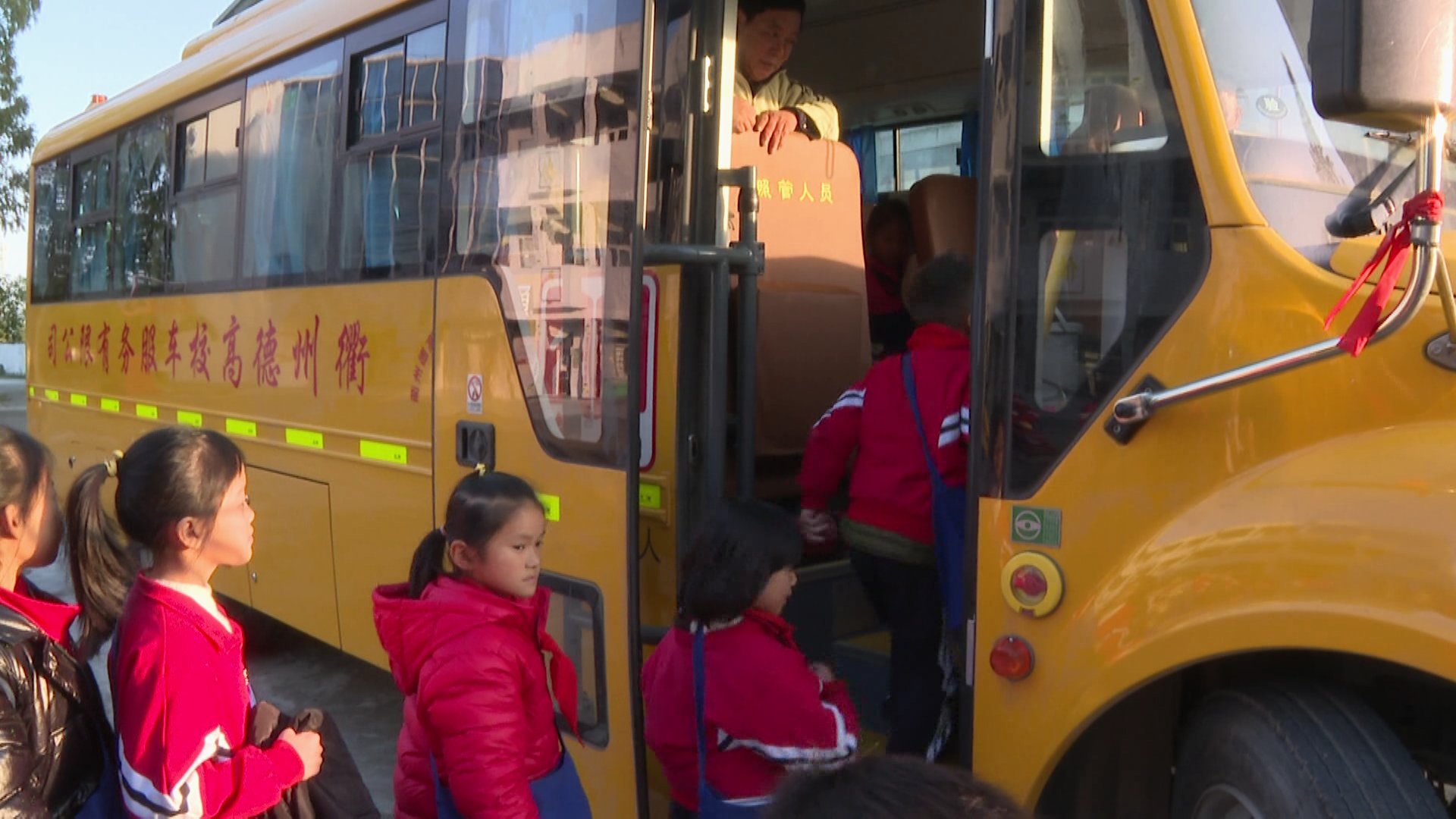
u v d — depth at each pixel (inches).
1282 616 75.1
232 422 207.2
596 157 127.1
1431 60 68.2
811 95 159.6
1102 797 96.3
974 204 154.9
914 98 204.5
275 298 194.1
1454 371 76.7
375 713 212.4
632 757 118.2
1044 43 94.6
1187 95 86.8
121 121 255.9
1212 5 88.0
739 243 129.0
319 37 185.2
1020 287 94.7
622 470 120.9
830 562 146.9
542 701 97.7
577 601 127.0
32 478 80.4
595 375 125.3
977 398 96.7
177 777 74.2
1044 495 92.0
